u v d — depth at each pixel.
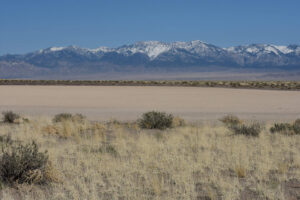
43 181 10.29
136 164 12.34
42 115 31.30
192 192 9.48
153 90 83.25
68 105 46.06
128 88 93.00
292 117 32.84
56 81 138.62
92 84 121.25
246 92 74.50
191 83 123.94
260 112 37.53
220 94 68.56
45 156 11.28
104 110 39.12
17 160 10.09
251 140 18.17
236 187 10.04
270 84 111.50
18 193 9.36
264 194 9.40
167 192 9.62
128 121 28.50
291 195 9.45
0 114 34.41
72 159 13.38
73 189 9.57
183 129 21.58
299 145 17.14
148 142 16.56
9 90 82.38
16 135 18.88
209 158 13.14
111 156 13.61
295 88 89.88
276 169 12.19
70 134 19.47
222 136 19.56
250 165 12.64
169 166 12.19
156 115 24.22
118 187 10.09
